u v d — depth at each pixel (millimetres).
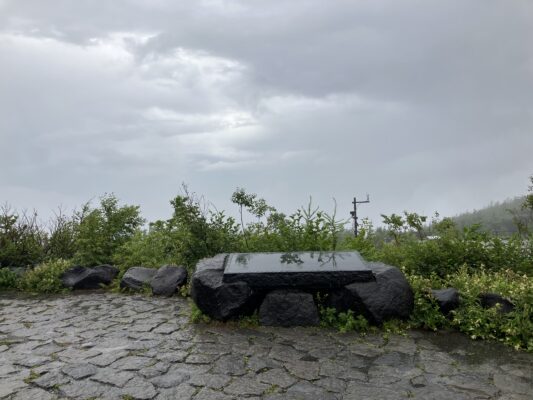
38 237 10469
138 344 5215
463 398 3883
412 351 4969
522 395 3943
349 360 4715
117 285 8445
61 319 6387
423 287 6141
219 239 8594
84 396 3902
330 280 5918
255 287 5973
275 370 4449
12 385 4129
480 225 7750
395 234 8414
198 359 4730
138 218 11055
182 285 7918
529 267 7172
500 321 5422
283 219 8641
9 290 8492
